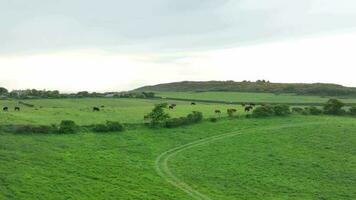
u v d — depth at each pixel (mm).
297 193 88000
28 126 113688
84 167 94188
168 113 144000
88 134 118750
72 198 77125
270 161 107188
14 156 95438
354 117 152250
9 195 75375
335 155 111812
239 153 112688
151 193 82375
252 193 87000
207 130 131125
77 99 193250
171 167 100250
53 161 95875
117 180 88188
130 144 115000
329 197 86625
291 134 128625
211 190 87188
